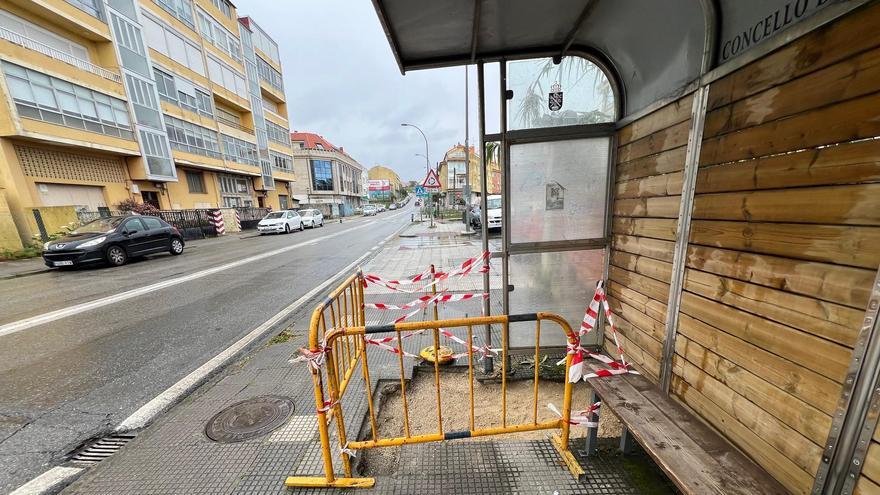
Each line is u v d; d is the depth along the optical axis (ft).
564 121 9.83
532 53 9.12
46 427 8.33
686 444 5.14
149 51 58.03
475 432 6.82
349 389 9.48
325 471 6.29
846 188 3.91
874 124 3.59
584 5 7.32
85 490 6.30
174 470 6.70
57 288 22.41
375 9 6.88
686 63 6.62
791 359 4.69
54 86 41.73
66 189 45.34
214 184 76.48
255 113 93.81
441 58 9.32
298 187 160.35
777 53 4.70
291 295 19.88
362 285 10.78
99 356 12.07
